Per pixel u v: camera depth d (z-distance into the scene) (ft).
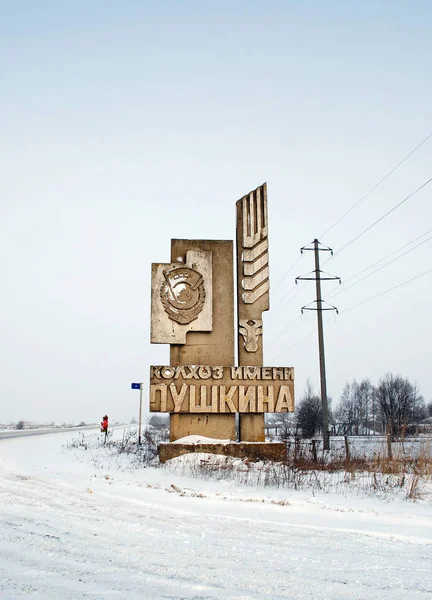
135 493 50.78
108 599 21.38
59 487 53.42
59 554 28.19
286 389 87.25
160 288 88.69
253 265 90.79
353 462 75.51
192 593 22.38
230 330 89.30
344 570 26.14
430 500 50.03
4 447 109.81
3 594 21.66
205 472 68.64
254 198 92.99
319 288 123.34
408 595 22.54
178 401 85.61
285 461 81.05
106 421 180.75
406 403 193.57
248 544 31.19
